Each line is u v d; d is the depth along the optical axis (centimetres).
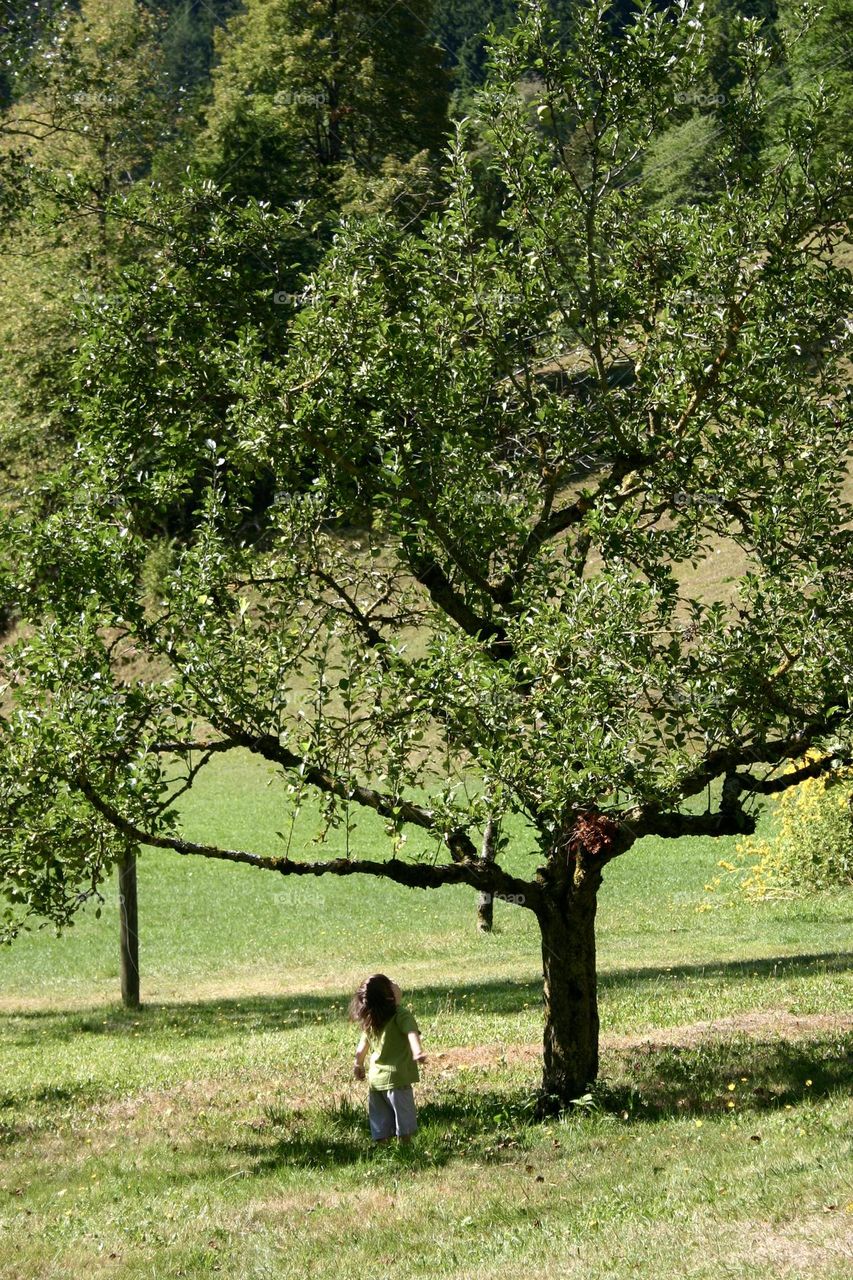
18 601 1361
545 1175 1145
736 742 1205
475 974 2702
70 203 1645
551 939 1390
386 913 3569
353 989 2650
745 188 1474
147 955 3284
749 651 1152
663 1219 944
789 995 1973
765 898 3356
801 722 1219
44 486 1440
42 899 1255
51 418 2466
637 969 2483
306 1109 1544
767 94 1678
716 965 2445
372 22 6228
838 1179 941
